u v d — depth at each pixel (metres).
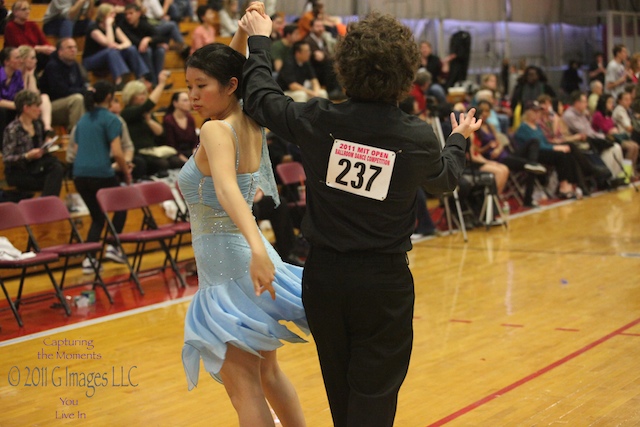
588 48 36.09
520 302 11.68
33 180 14.76
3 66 16.00
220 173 4.95
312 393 7.99
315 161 4.67
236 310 5.20
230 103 5.39
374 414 4.64
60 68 17.00
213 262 5.34
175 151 17.38
